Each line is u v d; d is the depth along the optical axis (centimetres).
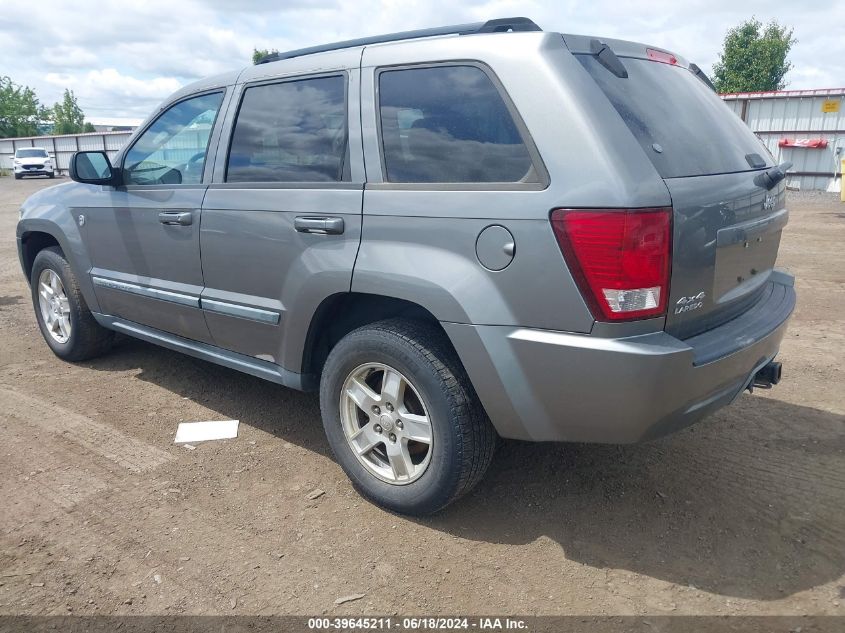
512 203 248
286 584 260
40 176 3712
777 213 318
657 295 239
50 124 7481
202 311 373
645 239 232
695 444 368
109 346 503
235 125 356
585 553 278
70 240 459
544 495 320
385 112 293
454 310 260
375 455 315
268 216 326
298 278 314
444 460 277
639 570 267
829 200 1625
